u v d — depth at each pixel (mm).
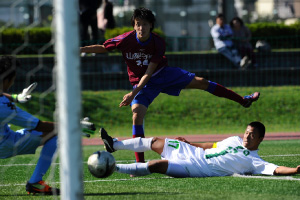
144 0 91062
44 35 51594
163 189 16375
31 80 46375
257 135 18609
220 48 50875
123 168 18125
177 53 52656
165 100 45312
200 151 19000
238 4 125188
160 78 22359
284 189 15797
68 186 10758
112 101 44719
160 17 91062
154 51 21750
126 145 19484
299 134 38719
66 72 10648
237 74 48781
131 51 21875
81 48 22422
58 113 10938
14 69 15297
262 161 18672
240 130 41281
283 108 44312
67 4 10578
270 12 117000
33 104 42781
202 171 18594
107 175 16688
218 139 36938
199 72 48594
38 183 15953
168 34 92125
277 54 53062
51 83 46438
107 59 50281
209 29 93000
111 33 54906
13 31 51094
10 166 24484
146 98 22328
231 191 15570
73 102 10719
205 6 92625
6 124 15625
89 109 43469
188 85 22797
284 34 58625
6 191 17062
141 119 21875
